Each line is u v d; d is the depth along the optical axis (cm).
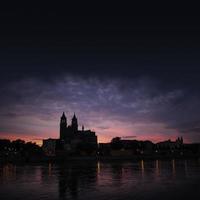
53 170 13925
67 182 8281
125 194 5947
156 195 5781
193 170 12962
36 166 18488
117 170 13712
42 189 6800
